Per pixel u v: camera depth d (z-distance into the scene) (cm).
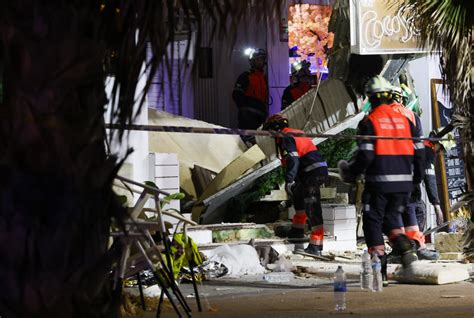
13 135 362
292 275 1650
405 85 2405
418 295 1341
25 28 366
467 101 1730
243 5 428
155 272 901
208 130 756
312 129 2398
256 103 2550
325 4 496
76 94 373
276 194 2341
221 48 422
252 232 2114
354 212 2244
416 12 1636
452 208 1838
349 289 1448
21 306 362
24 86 363
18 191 362
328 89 2394
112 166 383
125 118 407
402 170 1489
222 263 1703
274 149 2375
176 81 412
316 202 2038
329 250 2189
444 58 1698
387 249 2164
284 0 452
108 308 393
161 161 1912
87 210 373
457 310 1112
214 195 2241
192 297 1325
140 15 408
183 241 1112
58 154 366
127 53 409
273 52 2700
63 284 368
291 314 1097
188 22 417
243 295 1370
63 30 371
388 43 2012
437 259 1941
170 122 2470
